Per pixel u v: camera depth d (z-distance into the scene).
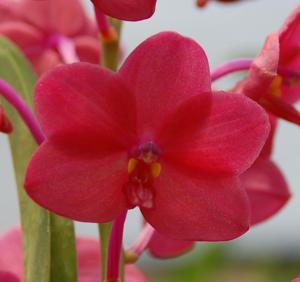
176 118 0.21
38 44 0.28
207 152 0.21
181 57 0.21
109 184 0.21
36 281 0.23
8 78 0.24
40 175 0.20
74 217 0.21
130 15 0.20
